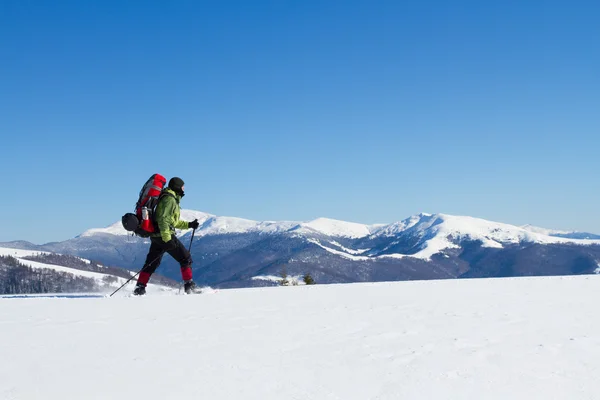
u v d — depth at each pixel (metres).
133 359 3.39
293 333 4.25
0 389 2.77
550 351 3.59
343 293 7.17
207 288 8.12
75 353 3.56
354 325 4.61
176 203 7.99
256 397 2.65
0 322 4.84
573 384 2.86
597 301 6.12
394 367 3.20
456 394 2.70
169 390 2.75
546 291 7.22
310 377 2.99
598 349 3.65
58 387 2.81
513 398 2.64
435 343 3.86
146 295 7.29
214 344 3.84
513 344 3.81
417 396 2.67
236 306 5.86
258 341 3.95
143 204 7.85
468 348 3.69
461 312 5.33
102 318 5.03
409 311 5.42
